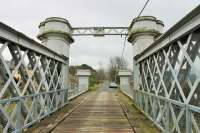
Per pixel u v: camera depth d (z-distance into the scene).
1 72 4.73
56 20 11.15
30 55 6.34
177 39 4.48
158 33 11.27
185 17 3.87
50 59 8.47
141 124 6.71
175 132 4.67
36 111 6.34
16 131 4.79
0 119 4.56
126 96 18.77
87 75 29.78
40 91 7.39
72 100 14.75
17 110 4.93
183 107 4.00
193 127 3.90
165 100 5.19
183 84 4.42
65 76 11.66
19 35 5.14
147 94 7.64
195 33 3.89
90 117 7.86
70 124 6.64
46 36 11.25
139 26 11.12
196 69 3.55
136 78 11.14
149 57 7.66
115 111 9.37
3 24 4.27
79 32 12.88
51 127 5.97
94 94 22.06
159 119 6.04
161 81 5.62
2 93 4.25
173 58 5.01
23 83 5.96
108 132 5.69
